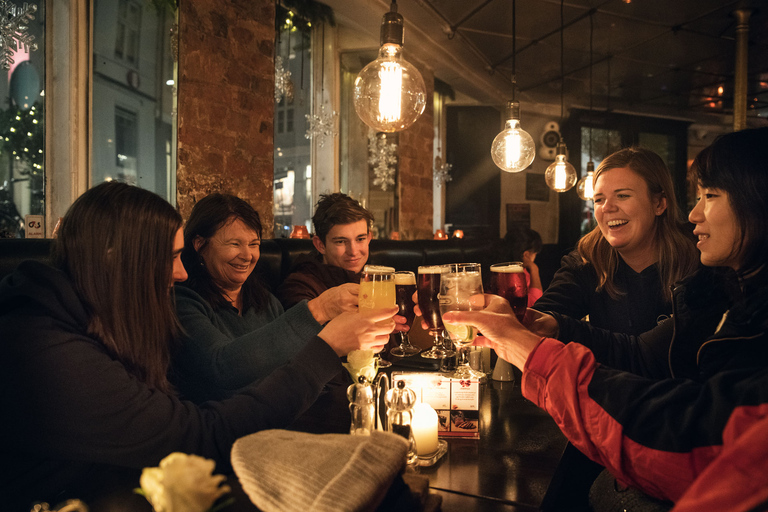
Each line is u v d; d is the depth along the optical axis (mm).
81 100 2893
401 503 710
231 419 975
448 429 1179
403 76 1858
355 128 5559
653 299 1759
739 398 688
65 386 877
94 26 2953
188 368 1359
